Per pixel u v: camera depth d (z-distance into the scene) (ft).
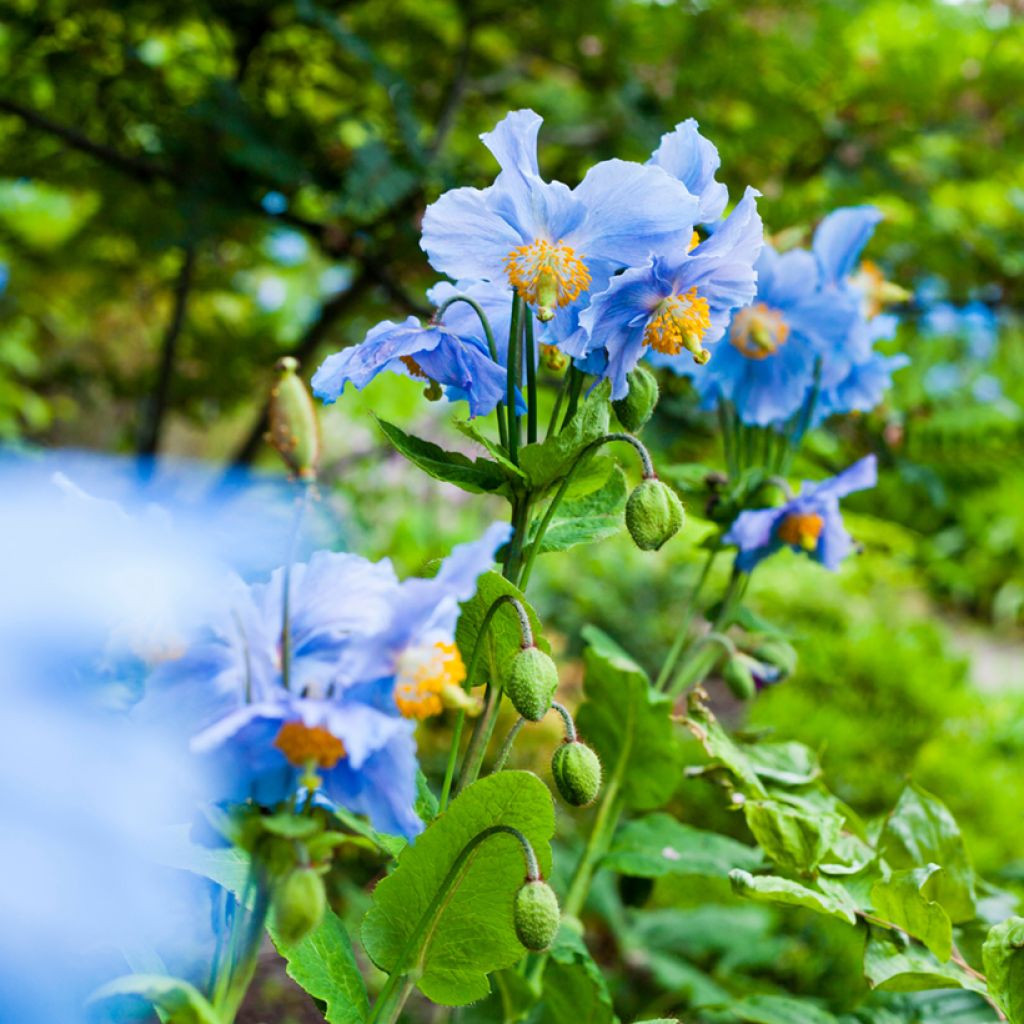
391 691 2.54
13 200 8.33
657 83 6.21
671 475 3.61
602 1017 3.36
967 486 5.46
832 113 6.08
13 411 8.74
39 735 2.49
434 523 8.73
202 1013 2.45
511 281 2.81
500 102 6.84
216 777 2.51
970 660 6.61
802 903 3.13
